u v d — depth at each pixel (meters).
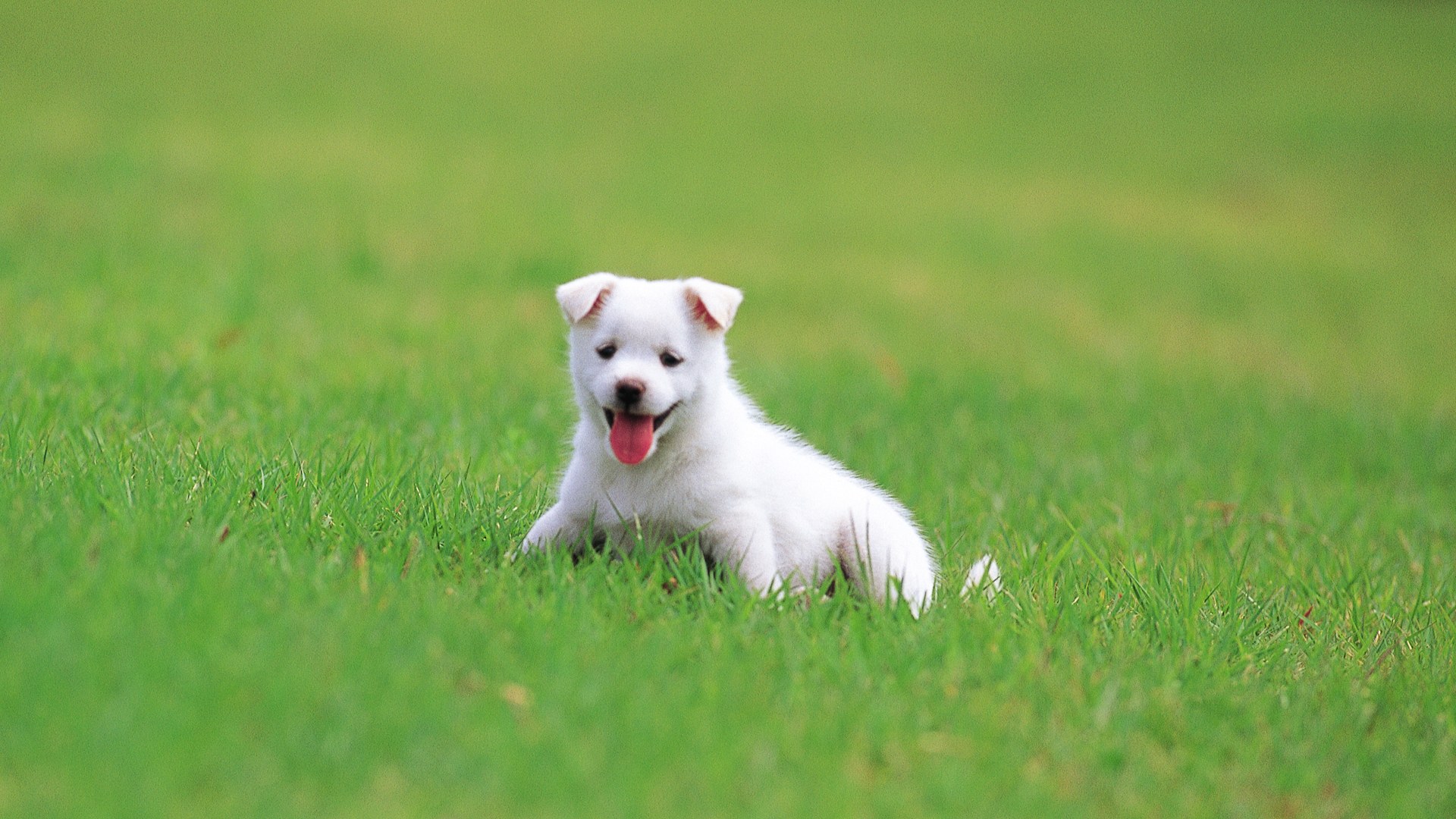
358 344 14.75
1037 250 29.16
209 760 4.71
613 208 29.41
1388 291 28.03
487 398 12.30
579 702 5.35
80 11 44.12
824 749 5.32
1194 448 13.53
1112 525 9.73
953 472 11.34
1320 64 53.09
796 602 6.99
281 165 28.84
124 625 5.39
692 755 5.09
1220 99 47.72
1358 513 11.08
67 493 7.02
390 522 7.42
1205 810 5.24
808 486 7.78
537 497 8.49
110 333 13.06
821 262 26.12
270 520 7.05
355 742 4.93
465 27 49.00
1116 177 37.88
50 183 23.75
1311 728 6.11
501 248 23.78
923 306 22.94
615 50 48.38
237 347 13.36
